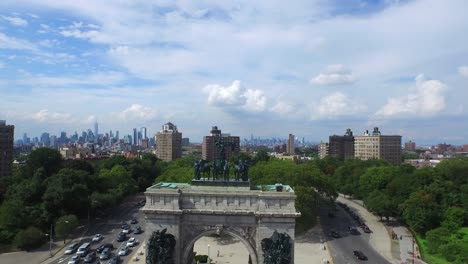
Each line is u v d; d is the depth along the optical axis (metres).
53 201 148.62
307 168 185.88
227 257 120.38
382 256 126.50
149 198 85.06
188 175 174.88
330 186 172.50
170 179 186.38
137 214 186.12
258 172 183.12
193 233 85.06
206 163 90.75
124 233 143.62
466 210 160.12
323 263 116.06
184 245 85.00
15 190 159.38
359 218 181.00
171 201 84.38
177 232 83.69
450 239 133.62
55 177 165.75
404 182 189.12
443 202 166.00
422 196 161.38
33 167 198.75
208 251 121.44
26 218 139.12
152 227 84.44
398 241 145.50
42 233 134.38
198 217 84.38
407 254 129.50
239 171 89.12
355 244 140.25
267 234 82.19
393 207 171.00
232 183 86.81
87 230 154.75
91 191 185.00
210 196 84.62
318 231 158.00
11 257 120.81
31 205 151.62
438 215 153.38
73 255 122.88
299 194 141.00
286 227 82.06
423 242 145.50
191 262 93.19
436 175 199.00
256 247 82.94
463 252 120.69
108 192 193.00
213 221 84.12
